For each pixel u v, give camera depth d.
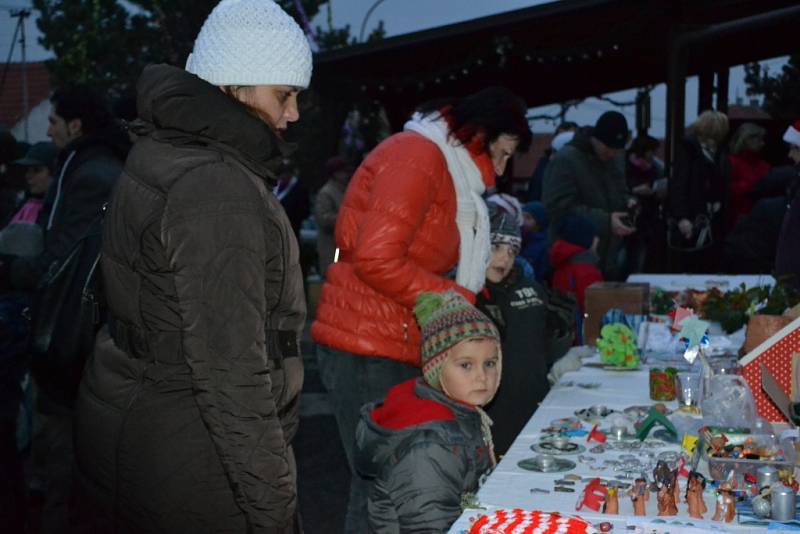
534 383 3.82
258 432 1.90
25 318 3.61
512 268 3.94
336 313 3.52
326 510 4.99
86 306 2.22
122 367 2.00
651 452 2.71
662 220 8.66
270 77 2.05
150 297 1.96
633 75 9.51
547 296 4.14
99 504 2.04
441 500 2.46
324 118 9.52
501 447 3.75
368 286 3.44
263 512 1.92
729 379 2.68
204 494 1.97
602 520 2.12
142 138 2.06
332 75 9.23
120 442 1.98
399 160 3.41
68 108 3.95
